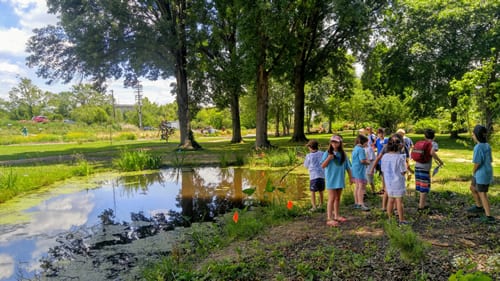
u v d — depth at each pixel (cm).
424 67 2094
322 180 657
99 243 564
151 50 2023
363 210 626
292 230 535
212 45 2355
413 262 373
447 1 2089
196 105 2617
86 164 1355
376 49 2322
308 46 2411
